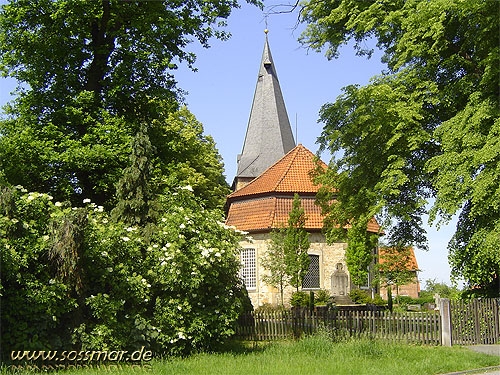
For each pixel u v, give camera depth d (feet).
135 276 47.67
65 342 43.24
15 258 40.32
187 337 49.21
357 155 68.69
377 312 64.54
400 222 79.56
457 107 63.93
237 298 54.65
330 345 52.21
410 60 65.36
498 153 53.06
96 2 73.10
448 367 43.88
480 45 59.06
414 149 61.31
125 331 45.78
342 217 73.87
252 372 39.45
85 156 67.56
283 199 121.29
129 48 76.38
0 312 40.70
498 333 62.34
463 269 65.62
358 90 62.54
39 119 74.59
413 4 60.23
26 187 70.44
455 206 56.29
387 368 42.09
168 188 66.59
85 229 44.91
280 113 184.75
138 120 77.20
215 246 51.29
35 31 73.67
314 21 73.46
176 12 79.36
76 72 76.18
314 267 117.60
